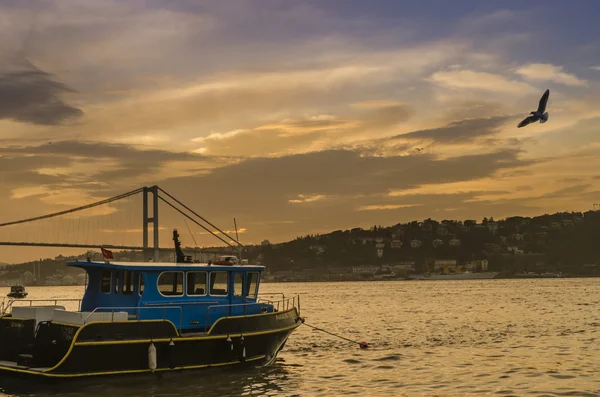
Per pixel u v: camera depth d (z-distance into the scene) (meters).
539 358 34.59
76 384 21.81
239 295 26.62
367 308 89.44
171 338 23.19
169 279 24.80
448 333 49.81
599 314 69.50
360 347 38.97
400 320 65.00
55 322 22.61
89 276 25.56
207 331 25.09
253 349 25.64
